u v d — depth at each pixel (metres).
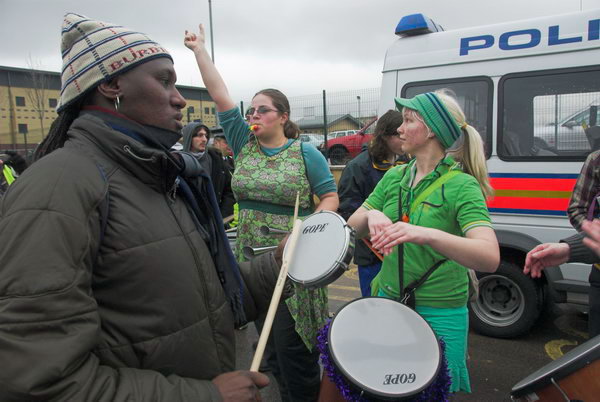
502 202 3.85
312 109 9.28
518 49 3.76
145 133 1.13
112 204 1.01
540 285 3.78
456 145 1.96
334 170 8.95
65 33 1.15
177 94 1.22
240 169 2.60
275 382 3.22
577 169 3.55
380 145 3.06
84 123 1.06
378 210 2.06
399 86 4.27
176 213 1.15
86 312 0.89
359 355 1.47
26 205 0.88
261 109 2.52
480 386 3.14
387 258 1.95
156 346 1.03
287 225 2.49
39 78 20.25
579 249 1.97
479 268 1.62
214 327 1.18
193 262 1.13
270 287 1.53
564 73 3.58
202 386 1.02
